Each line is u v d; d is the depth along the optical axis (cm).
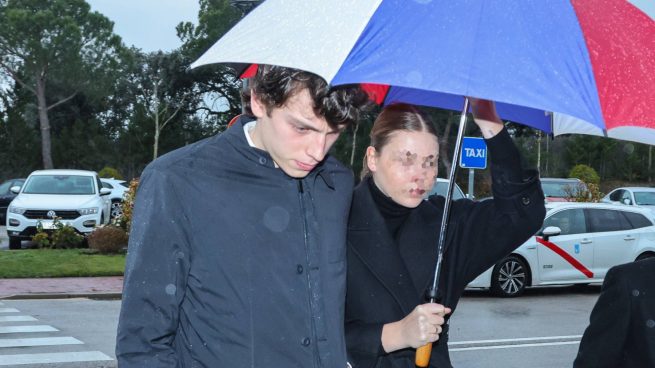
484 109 250
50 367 749
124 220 1712
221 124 5616
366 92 226
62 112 5862
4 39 5150
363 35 213
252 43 224
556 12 223
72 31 5197
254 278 221
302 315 224
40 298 1245
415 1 218
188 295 224
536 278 1300
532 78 211
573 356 857
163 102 5600
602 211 1361
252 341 219
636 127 230
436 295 260
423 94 299
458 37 213
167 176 221
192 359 223
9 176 5022
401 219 273
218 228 221
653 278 260
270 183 228
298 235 228
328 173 243
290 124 217
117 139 5728
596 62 220
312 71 207
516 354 864
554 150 5272
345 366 231
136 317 217
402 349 264
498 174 253
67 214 1753
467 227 272
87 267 1472
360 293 265
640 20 234
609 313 263
